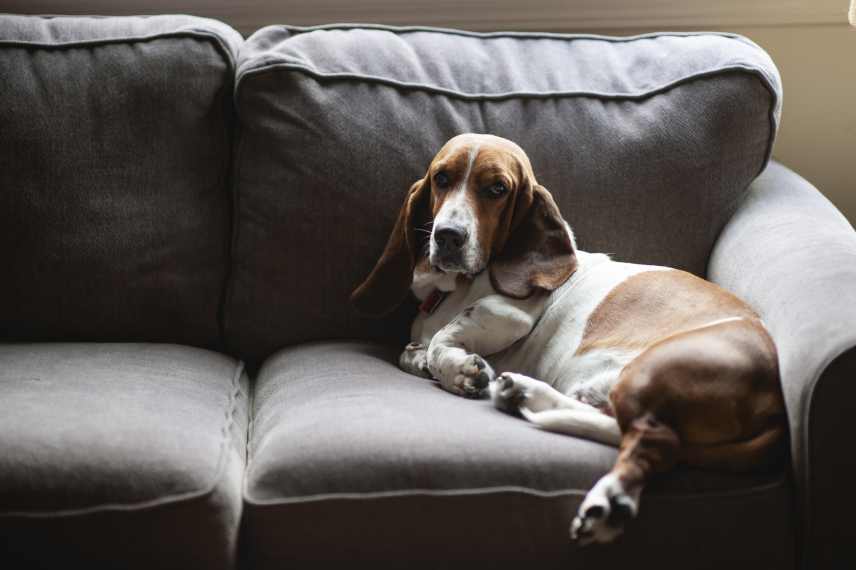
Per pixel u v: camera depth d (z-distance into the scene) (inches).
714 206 79.0
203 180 78.8
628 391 58.2
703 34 84.9
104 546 54.8
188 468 56.2
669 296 67.4
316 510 55.6
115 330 77.9
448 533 56.1
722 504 56.4
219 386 70.6
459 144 70.6
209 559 55.2
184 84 78.3
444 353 68.6
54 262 76.5
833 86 96.4
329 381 68.3
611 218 78.2
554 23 96.6
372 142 77.4
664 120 78.6
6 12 96.4
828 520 55.5
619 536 56.0
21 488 54.6
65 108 77.5
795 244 69.4
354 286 78.0
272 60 77.9
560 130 78.8
